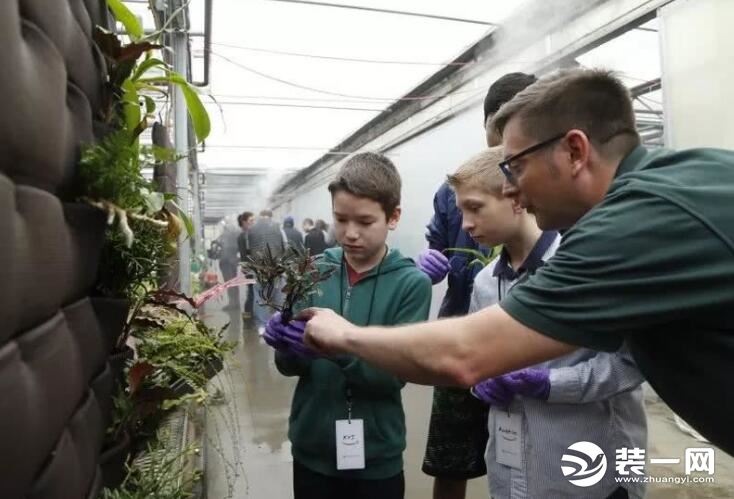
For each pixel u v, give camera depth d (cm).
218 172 1142
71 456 82
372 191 133
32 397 64
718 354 75
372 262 145
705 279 70
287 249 127
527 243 137
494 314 82
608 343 78
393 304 140
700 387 78
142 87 137
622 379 118
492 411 139
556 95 89
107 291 119
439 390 186
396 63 466
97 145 97
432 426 191
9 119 58
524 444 128
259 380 434
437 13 366
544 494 126
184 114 302
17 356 61
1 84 56
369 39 409
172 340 158
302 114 644
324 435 137
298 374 143
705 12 257
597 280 75
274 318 127
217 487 253
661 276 72
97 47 107
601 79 90
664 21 279
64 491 77
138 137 125
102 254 115
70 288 81
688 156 82
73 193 89
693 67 266
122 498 109
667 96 282
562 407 125
